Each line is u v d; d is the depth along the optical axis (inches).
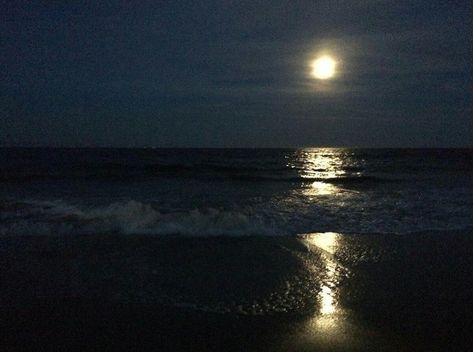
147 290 220.8
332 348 161.9
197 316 190.2
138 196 534.0
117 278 238.5
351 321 187.2
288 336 171.9
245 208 452.4
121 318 188.1
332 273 253.0
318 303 207.0
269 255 288.2
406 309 201.0
